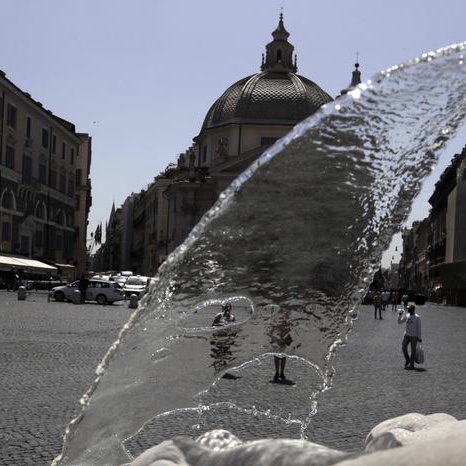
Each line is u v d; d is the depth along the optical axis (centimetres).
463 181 6581
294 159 159
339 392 1020
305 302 192
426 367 1454
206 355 199
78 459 197
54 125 6519
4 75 5147
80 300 3806
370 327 2916
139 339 182
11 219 5575
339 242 177
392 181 167
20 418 739
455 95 153
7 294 4259
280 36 7988
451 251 6819
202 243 171
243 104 7581
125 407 198
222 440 172
